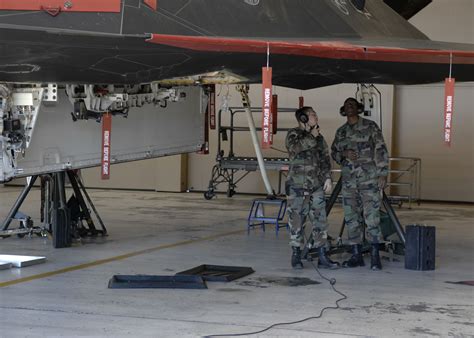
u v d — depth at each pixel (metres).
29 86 8.16
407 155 19.27
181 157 20.62
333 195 9.73
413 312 6.79
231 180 19.47
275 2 7.25
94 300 7.04
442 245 11.32
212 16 6.68
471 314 6.76
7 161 8.34
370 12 8.56
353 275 8.53
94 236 11.55
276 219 12.39
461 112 18.78
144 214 15.03
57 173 10.40
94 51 6.17
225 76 8.50
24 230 11.02
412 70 8.11
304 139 8.80
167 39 6.16
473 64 7.82
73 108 9.39
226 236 11.89
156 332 5.94
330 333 6.00
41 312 6.54
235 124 20.34
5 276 8.19
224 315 6.53
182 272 8.37
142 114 10.79
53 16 6.05
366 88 10.48
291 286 7.86
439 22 19.12
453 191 18.92
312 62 7.21
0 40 5.86
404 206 17.91
